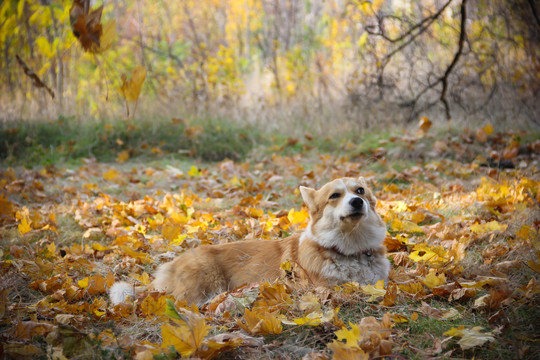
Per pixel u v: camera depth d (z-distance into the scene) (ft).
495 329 9.06
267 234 17.12
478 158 27.12
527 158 26.96
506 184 19.62
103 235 18.31
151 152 34.71
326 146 34.65
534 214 15.67
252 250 13.44
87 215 20.15
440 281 11.36
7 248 16.22
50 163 31.68
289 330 9.86
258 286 11.83
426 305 10.32
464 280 11.78
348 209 11.70
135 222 19.01
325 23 55.01
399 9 36.37
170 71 42.09
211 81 40.78
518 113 33.78
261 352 9.07
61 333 9.00
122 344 9.25
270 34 55.36
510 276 11.57
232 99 41.22
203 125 37.73
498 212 16.84
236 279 12.90
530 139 29.40
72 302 12.59
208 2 56.54
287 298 10.95
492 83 35.32
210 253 13.35
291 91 41.11
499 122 33.37
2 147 33.83
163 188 26.13
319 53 44.62
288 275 12.42
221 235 17.47
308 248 12.66
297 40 52.85
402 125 34.94
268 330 9.71
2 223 19.25
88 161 32.48
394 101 36.65
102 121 37.22
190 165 31.73
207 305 12.32
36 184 24.91
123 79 7.54
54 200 23.18
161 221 19.12
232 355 8.96
